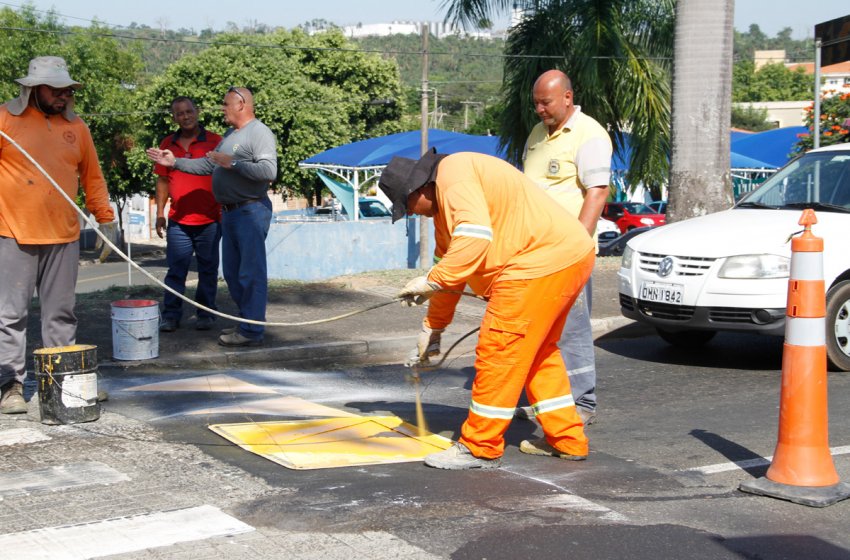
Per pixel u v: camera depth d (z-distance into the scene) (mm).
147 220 51312
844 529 3998
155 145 37562
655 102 21062
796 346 4438
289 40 46500
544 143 5918
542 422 5090
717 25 12156
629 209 33750
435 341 5246
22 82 5945
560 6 20750
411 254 22531
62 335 6402
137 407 6301
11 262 6078
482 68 85438
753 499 4391
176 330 8898
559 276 4680
